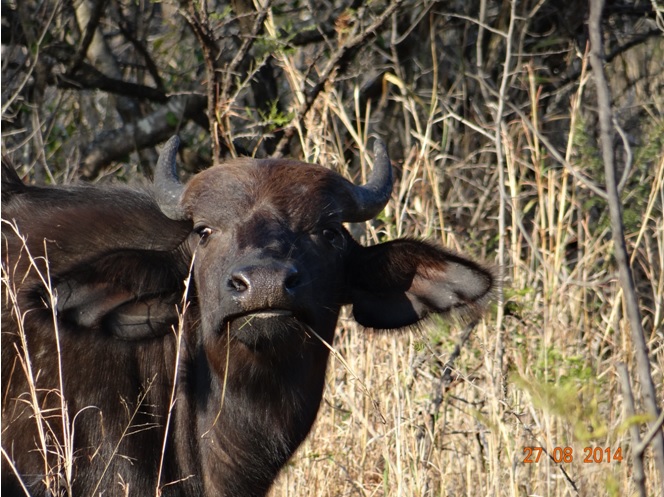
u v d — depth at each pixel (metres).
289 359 10.43
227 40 22.66
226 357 10.39
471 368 14.28
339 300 11.20
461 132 22.62
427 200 16.69
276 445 10.88
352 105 22.41
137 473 10.69
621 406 13.72
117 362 10.85
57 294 10.34
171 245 11.27
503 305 13.49
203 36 16.66
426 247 11.16
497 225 19.52
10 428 10.68
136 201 11.80
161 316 10.91
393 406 13.30
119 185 12.32
